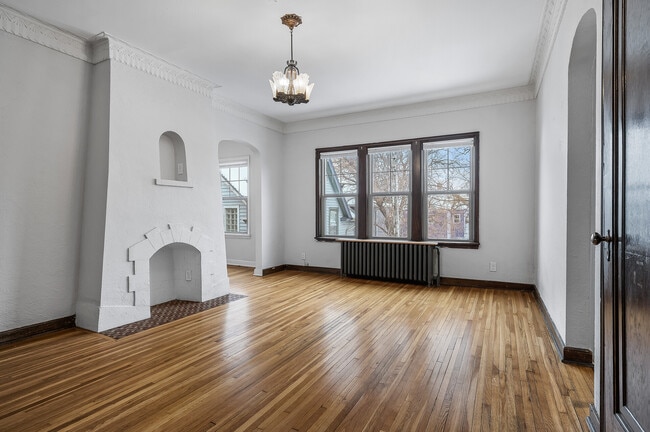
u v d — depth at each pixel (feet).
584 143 8.42
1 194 9.75
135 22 10.38
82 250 11.60
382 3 9.47
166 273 14.78
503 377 7.81
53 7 9.57
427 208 18.26
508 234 16.28
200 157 14.51
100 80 11.58
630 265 3.70
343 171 20.54
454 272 17.42
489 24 10.58
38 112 10.51
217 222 15.30
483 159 16.74
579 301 8.45
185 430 6.01
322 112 19.70
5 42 9.77
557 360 8.68
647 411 3.27
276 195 21.38
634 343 3.61
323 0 9.30
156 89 12.78
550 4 9.51
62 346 9.78
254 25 10.57
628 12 3.73
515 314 12.49
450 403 6.79
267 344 9.87
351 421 6.24
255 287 17.16
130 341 10.16
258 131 19.76
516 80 15.07
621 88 3.92
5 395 7.18
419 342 9.91
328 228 21.11
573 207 8.52
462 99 16.98
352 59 12.97
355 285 17.49
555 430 5.93
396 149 18.80
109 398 7.05
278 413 6.51
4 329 9.87
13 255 10.02
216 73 14.17
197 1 9.34
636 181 3.52
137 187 12.02
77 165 11.53
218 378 7.88
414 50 12.26
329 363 8.61
